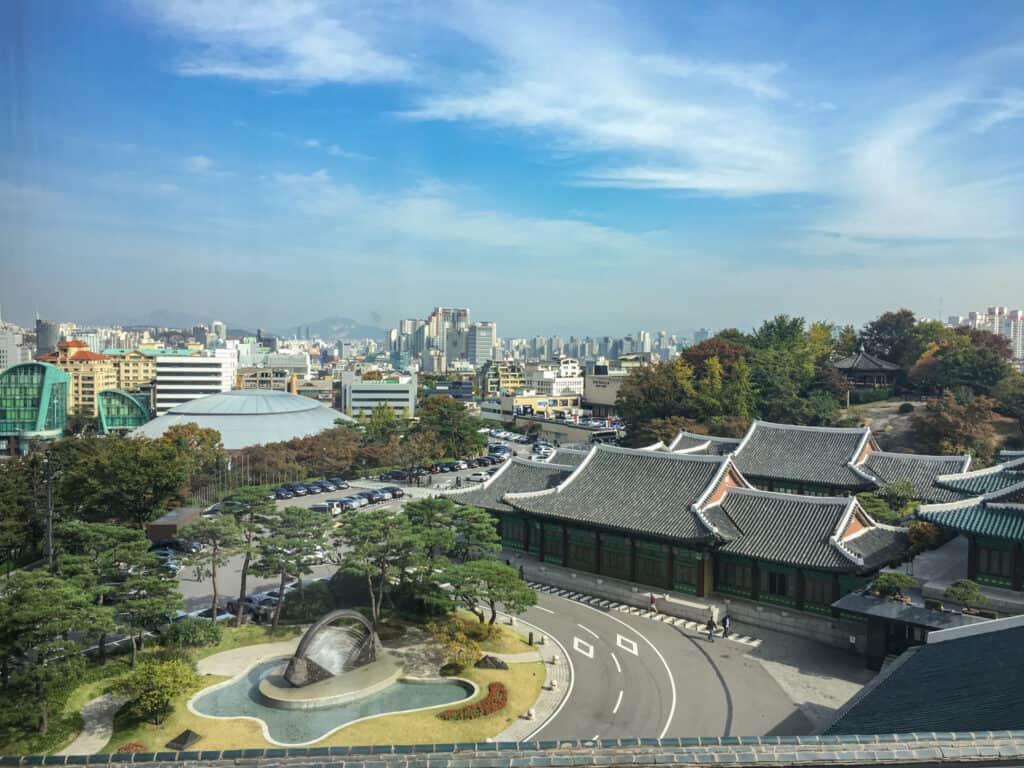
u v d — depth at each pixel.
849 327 192.12
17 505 68.81
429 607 54.50
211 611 55.47
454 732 38.62
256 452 112.81
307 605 54.84
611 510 63.38
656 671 47.00
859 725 25.31
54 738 37.00
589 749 17.38
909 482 71.31
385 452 121.25
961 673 27.48
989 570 50.88
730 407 133.25
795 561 52.97
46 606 37.53
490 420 199.25
